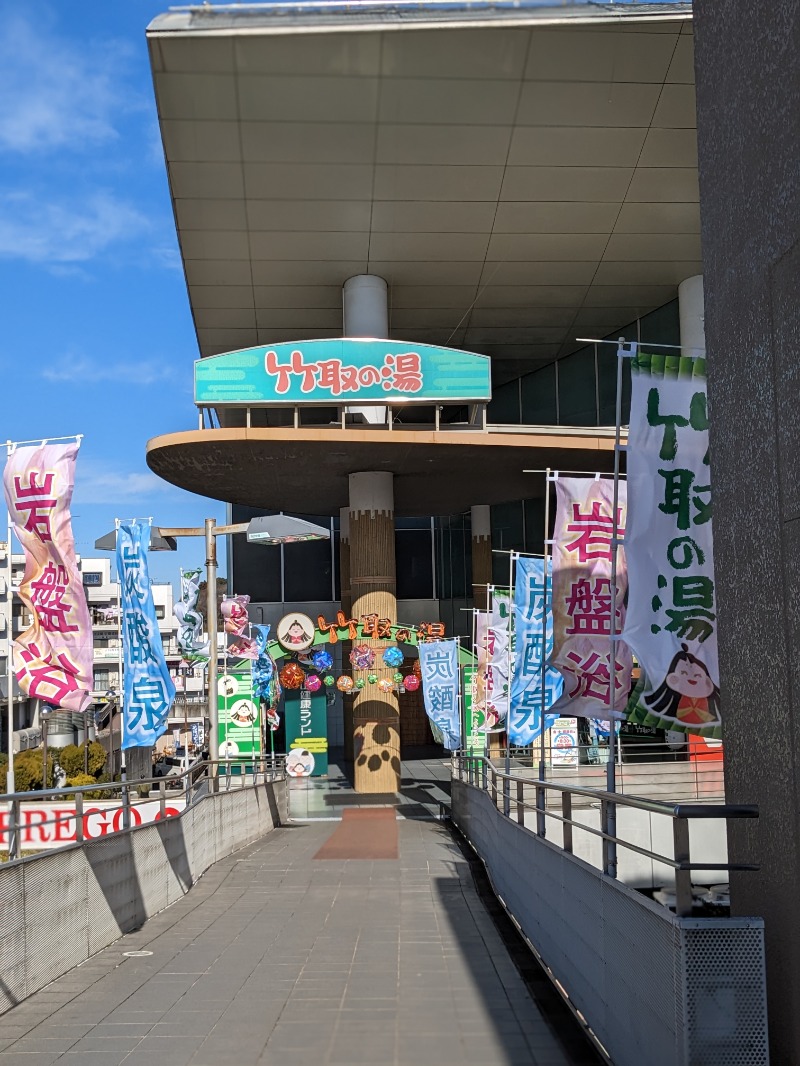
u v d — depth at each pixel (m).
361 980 8.12
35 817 17.23
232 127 21.48
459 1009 7.14
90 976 8.35
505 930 10.36
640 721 7.38
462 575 40.59
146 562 15.98
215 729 19.62
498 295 27.94
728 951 4.33
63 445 10.62
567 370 32.34
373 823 23.23
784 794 4.53
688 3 19.02
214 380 25.12
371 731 28.75
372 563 28.83
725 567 5.27
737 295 5.06
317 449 26.23
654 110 21.06
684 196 23.52
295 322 29.56
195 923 11.09
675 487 7.29
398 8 14.20
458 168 22.66
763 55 4.69
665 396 7.38
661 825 18.92
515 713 17.81
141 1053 6.15
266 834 21.66
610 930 5.86
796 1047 4.36
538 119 21.33
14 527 10.67
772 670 4.68
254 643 25.95
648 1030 4.95
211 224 24.52
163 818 12.44
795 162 4.36
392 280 27.06
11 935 7.37
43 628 10.53
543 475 29.58
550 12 18.91
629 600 7.28
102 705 54.53
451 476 29.83
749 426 4.93
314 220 24.36
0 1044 6.36
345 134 21.77
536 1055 6.04
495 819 13.18
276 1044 6.33
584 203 23.77
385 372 25.27
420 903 12.30
